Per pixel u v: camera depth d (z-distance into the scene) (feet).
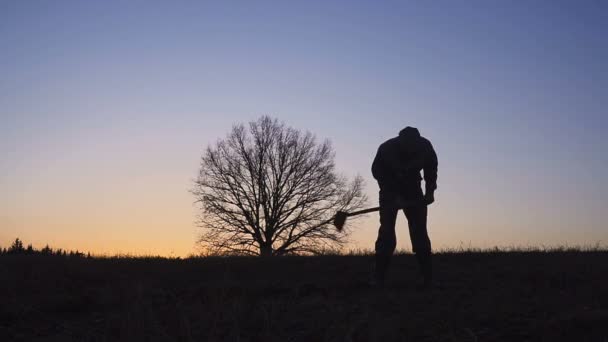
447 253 50.01
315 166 164.96
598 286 32.40
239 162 163.02
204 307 27.58
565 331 24.52
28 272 40.42
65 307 31.91
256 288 34.37
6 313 30.09
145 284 35.45
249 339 25.00
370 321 25.48
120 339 24.62
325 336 24.73
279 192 161.38
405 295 31.55
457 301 29.91
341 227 33.06
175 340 24.22
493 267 41.86
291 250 157.79
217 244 159.12
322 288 34.58
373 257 48.03
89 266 43.34
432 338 24.58
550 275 36.81
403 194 33.45
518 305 28.84
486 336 24.91
